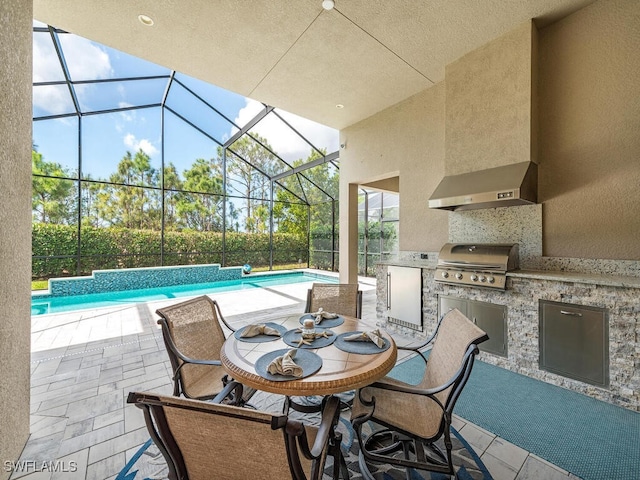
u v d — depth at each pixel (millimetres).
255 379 1324
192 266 9547
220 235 10398
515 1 2773
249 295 7215
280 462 834
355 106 4914
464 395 2496
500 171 3189
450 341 1707
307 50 3467
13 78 1727
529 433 1985
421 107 4434
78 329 4336
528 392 2541
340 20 2982
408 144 4637
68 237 7898
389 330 4320
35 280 7465
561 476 1614
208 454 911
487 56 3357
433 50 3479
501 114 3252
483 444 1876
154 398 840
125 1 2719
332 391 1258
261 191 11281
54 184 7668
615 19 2715
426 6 2807
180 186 9586
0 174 1592
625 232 2674
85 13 2867
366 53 3529
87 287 7824
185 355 1983
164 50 3467
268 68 3834
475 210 3721
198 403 812
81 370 2957
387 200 9531
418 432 1447
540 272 2961
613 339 2340
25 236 1897
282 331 1973
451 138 3721
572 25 2961
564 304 2615
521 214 3311
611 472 1645
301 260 12320
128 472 1636
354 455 1794
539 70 3197
